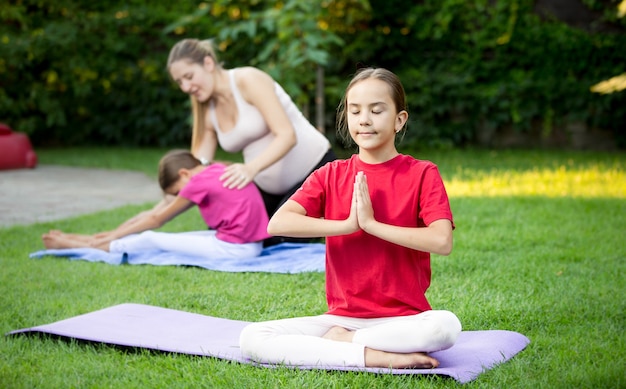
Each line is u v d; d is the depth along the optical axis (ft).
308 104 32.65
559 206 19.52
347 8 33.91
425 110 34.65
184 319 10.21
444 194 8.27
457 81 33.88
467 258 13.88
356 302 8.41
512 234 16.19
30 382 8.06
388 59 35.27
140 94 36.24
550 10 33.68
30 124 34.88
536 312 10.55
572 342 9.27
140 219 15.47
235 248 14.28
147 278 12.91
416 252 8.38
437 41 34.76
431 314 8.04
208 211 14.57
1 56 33.12
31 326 10.27
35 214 20.38
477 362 8.29
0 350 9.11
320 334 8.54
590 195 21.39
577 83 32.99
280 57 28.02
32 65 34.83
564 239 15.69
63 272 13.38
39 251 15.03
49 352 9.05
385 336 8.04
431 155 32.01
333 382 7.77
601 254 14.28
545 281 12.35
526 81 33.50
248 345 8.44
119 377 8.22
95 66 35.17
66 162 31.45
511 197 20.99
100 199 22.91
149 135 36.68
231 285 12.35
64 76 34.99
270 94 14.87
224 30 28.19
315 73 31.27
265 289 12.06
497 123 34.12
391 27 34.88
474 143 35.29
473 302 11.00
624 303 10.96
